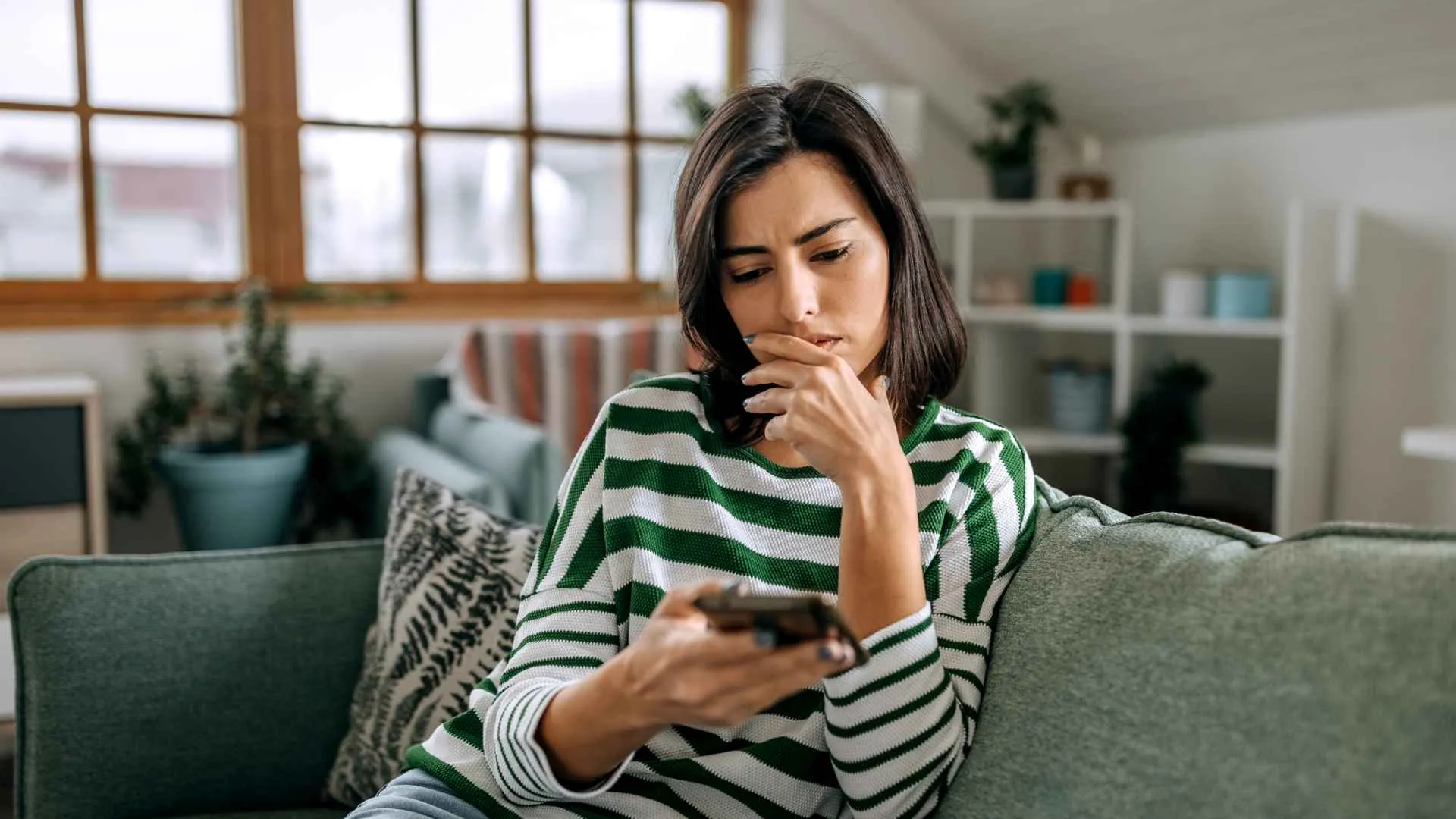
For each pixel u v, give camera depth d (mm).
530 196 3459
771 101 915
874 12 3564
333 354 3213
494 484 2102
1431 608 653
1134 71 3332
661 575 949
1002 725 851
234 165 3162
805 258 895
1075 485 3889
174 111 3072
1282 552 753
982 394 3611
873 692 821
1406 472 2922
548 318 3396
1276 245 3254
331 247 3275
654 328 3115
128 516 3035
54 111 2959
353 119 3250
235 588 1356
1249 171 3316
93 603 1297
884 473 833
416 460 2484
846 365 850
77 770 1262
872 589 833
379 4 3244
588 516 993
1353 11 2676
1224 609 747
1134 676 771
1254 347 3367
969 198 3877
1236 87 3168
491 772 896
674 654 714
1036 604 895
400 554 1358
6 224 2955
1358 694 653
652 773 906
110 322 2967
